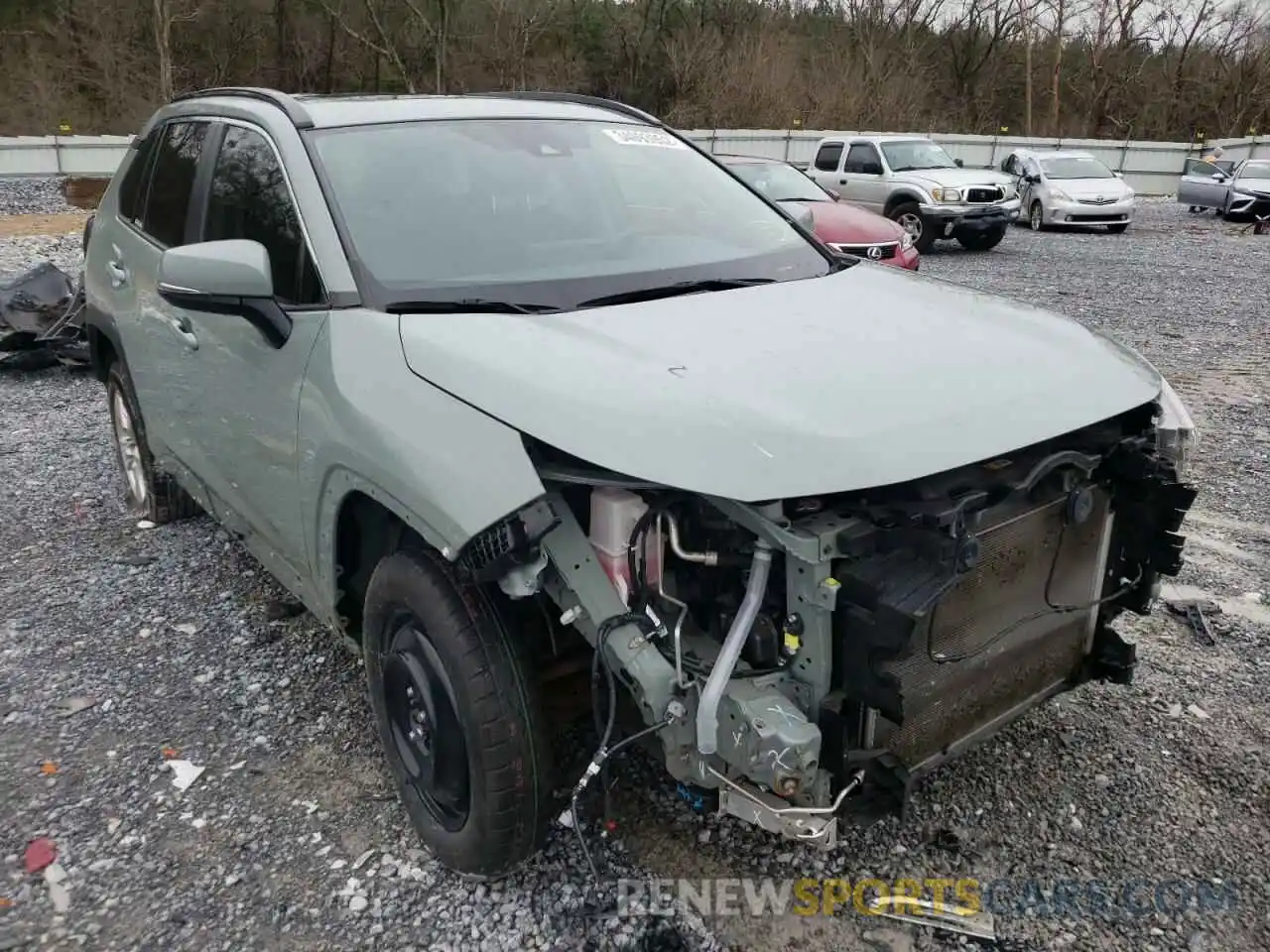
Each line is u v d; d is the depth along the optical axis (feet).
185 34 136.67
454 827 9.36
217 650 13.76
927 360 9.12
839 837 10.08
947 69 160.35
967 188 58.44
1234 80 151.53
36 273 29.76
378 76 136.98
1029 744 11.51
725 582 8.46
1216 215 84.84
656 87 135.95
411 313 9.76
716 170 13.91
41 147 73.51
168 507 17.80
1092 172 74.33
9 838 10.23
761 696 7.77
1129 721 11.94
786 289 11.00
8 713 12.34
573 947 8.82
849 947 8.82
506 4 135.54
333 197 10.87
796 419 7.94
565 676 9.80
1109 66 158.30
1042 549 9.18
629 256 11.37
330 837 10.21
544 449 8.25
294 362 10.25
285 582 12.09
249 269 9.98
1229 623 14.20
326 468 9.62
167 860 9.92
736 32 138.72
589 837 10.01
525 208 11.57
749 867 9.70
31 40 130.41
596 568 8.22
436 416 8.54
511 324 9.46
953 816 10.37
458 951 8.82
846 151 64.90
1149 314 37.58
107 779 11.11
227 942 8.95
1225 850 9.92
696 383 8.36
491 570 8.05
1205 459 21.15
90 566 16.35
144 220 15.53
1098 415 9.03
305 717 12.22
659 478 7.58
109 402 18.49
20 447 22.49
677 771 8.11
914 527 7.68
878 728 8.37
